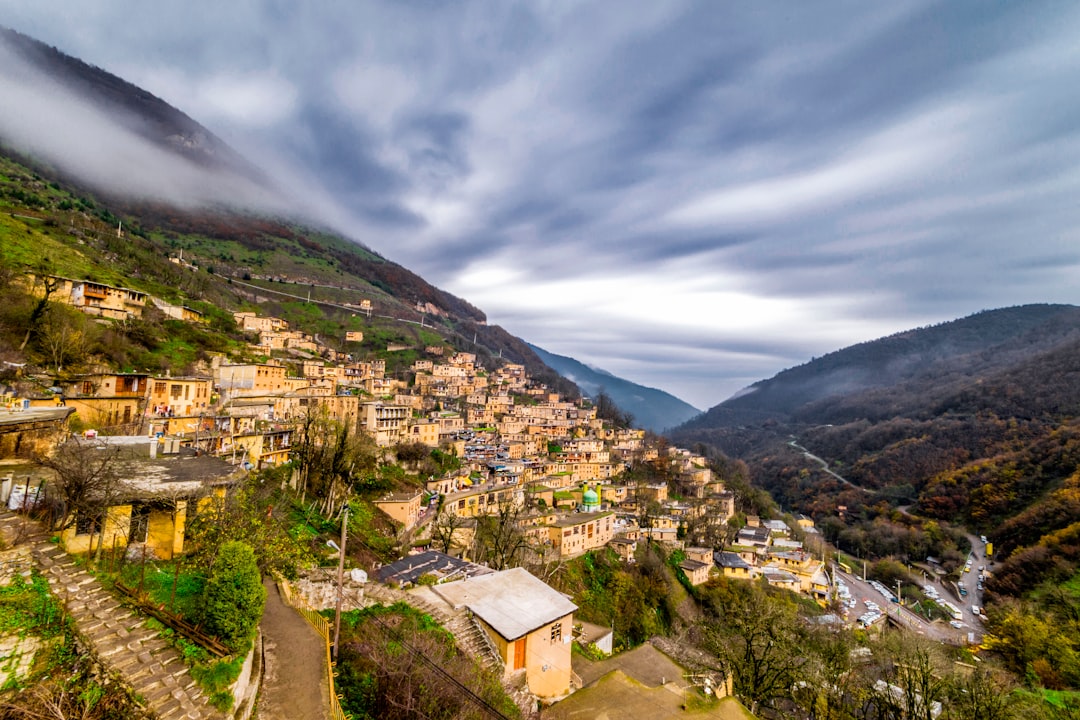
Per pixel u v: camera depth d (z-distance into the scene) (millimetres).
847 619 91688
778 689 38531
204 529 27250
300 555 33531
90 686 15758
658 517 110438
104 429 51938
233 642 18703
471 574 46000
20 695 14844
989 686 36562
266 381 90438
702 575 95312
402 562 48156
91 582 20562
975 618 95375
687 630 76000
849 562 139875
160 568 24469
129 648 17453
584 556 86125
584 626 52062
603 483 127688
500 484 97188
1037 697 38500
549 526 84125
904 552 138375
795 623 53938
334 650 23750
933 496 155000
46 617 17734
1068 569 84562
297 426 70625
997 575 101625
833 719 38562
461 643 28984
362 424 94375
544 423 153750
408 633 27203
